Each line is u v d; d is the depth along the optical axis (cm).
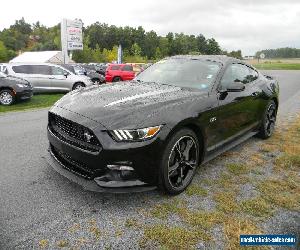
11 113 879
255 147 534
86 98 357
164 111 324
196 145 366
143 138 303
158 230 285
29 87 1138
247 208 329
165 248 262
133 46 10869
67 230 283
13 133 608
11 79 1098
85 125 305
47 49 11600
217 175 412
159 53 13012
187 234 282
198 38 13550
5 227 283
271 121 593
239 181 396
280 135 615
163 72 459
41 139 565
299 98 1199
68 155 331
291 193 368
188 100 361
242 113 466
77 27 2986
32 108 1010
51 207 319
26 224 289
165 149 319
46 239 269
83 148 313
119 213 313
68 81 1505
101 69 2694
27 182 373
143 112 313
